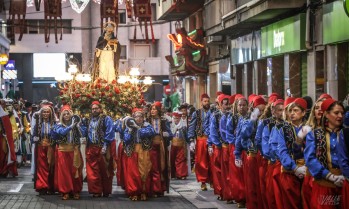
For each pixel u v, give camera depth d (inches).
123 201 774.5
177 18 2194.9
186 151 1030.4
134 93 1024.9
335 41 896.3
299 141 474.0
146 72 3102.9
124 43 3102.9
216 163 770.2
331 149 458.9
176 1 1825.8
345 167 440.5
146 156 780.6
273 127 539.2
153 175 799.7
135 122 780.0
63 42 3127.5
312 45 1005.8
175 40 1977.1
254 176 630.5
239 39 1462.8
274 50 1168.2
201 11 1888.5
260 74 1326.3
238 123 662.5
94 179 802.2
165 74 3112.7
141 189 777.6
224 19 1343.5
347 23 850.1
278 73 1211.9
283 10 1059.9
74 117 781.3
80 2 2630.4
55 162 789.9
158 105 821.9
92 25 3115.2
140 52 3125.0
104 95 997.8
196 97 2084.2
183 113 1029.8
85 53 3122.5
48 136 812.6
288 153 526.0
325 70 958.4
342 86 919.7
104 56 1254.9
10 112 1056.2
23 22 1234.0
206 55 1840.6
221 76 1679.4
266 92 1312.7
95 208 719.1
